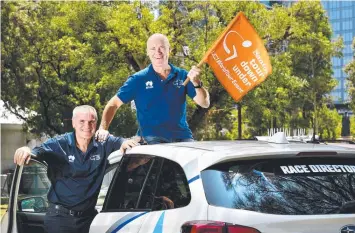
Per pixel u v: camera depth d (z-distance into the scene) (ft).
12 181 17.72
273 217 10.54
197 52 67.62
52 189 16.29
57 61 78.54
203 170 11.46
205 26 69.67
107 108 18.37
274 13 71.87
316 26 92.58
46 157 15.99
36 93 79.30
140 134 18.16
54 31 78.64
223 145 12.82
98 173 16.03
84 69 71.26
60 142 16.06
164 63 17.80
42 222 17.99
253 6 69.62
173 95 17.87
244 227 10.41
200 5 69.67
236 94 20.03
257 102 69.87
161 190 12.54
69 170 15.90
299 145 12.70
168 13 68.95
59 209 16.08
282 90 74.33
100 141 16.11
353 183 11.59
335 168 11.76
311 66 111.75
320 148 12.05
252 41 19.77
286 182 11.19
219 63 19.62
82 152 15.96
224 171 11.35
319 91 119.65
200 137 93.66
